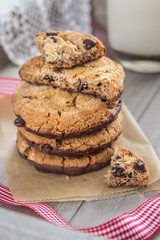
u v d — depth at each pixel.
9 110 0.36
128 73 0.44
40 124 0.28
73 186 0.29
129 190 0.28
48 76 0.29
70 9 0.47
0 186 0.29
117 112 0.29
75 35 0.29
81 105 0.28
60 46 0.28
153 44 0.40
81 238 0.20
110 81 0.27
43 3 0.44
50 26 0.46
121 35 0.40
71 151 0.29
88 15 0.49
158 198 0.27
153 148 0.33
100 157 0.30
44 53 0.29
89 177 0.29
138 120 0.36
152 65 0.42
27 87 0.30
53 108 0.28
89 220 0.27
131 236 0.25
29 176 0.30
